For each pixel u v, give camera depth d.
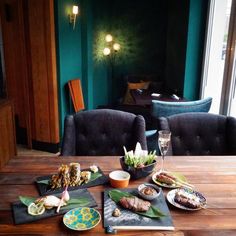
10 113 3.36
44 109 4.05
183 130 2.22
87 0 4.57
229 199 1.36
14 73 4.15
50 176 1.56
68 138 2.16
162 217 1.21
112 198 1.34
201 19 3.90
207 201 1.34
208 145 2.24
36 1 3.71
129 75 5.70
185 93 4.18
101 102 5.79
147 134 2.71
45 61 3.88
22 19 3.81
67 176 1.48
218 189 1.45
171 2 5.04
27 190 1.42
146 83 5.28
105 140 2.24
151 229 1.14
